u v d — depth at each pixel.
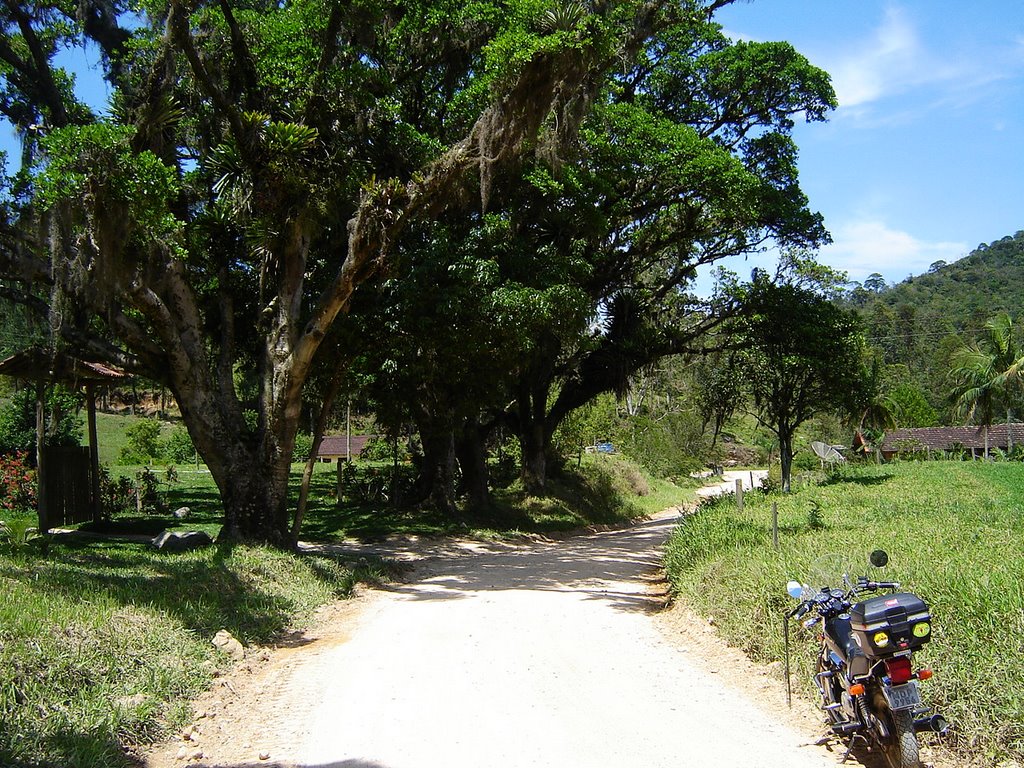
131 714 6.14
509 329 17.52
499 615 11.12
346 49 17.08
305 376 15.59
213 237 16.19
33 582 8.79
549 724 6.42
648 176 22.86
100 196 12.09
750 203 22.67
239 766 5.66
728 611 9.27
